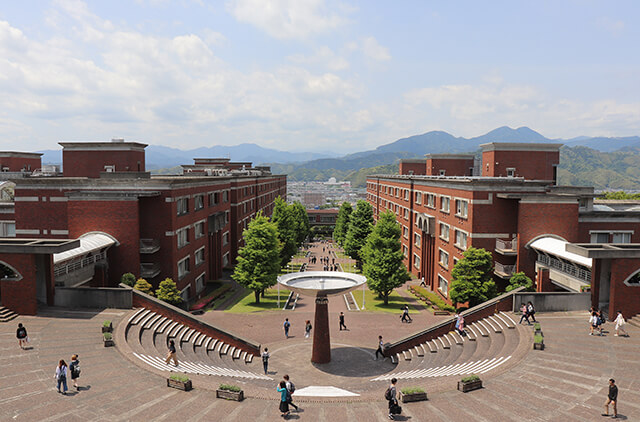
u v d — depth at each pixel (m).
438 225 59.19
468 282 43.69
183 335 34.53
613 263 32.12
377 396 24.22
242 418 20.48
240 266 52.69
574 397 21.83
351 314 49.81
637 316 32.25
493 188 46.78
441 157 87.94
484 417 20.19
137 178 50.03
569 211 45.56
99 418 19.55
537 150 65.69
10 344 27.81
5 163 83.88
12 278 32.91
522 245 45.41
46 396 21.48
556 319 33.50
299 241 98.69
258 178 95.62
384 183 102.81
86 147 61.62
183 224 50.06
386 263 53.28
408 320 46.88
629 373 24.39
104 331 29.78
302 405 22.58
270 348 38.44
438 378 26.80
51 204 49.41
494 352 29.94
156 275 45.53
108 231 43.97
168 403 21.55
